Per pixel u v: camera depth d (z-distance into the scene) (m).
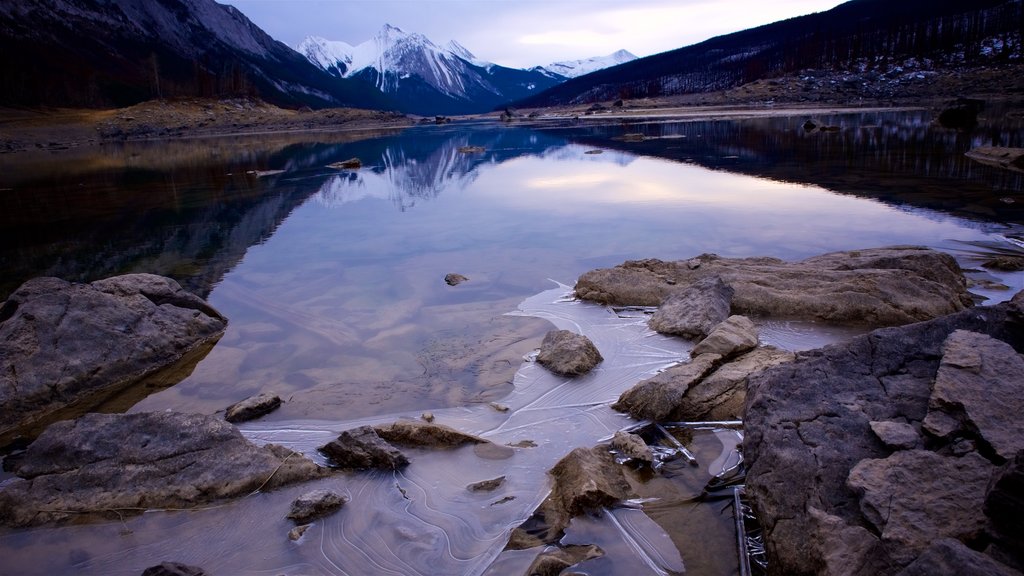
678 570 3.88
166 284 8.82
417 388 6.68
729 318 7.34
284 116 86.69
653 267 9.85
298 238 14.30
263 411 6.27
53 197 21.45
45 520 4.73
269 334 8.49
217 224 16.14
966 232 12.05
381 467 5.21
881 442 4.09
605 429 5.72
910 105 64.94
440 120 96.88
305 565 4.19
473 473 5.11
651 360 7.15
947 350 4.30
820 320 8.08
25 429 6.30
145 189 23.08
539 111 139.38
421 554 4.20
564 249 12.31
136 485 4.99
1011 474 2.96
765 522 3.97
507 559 4.09
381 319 8.84
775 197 16.81
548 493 4.77
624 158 29.06
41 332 7.24
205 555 4.34
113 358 7.35
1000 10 107.44
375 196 20.42
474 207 17.67
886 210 14.41
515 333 8.11
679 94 127.00
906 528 3.28
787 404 4.64
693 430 5.59
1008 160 20.53
